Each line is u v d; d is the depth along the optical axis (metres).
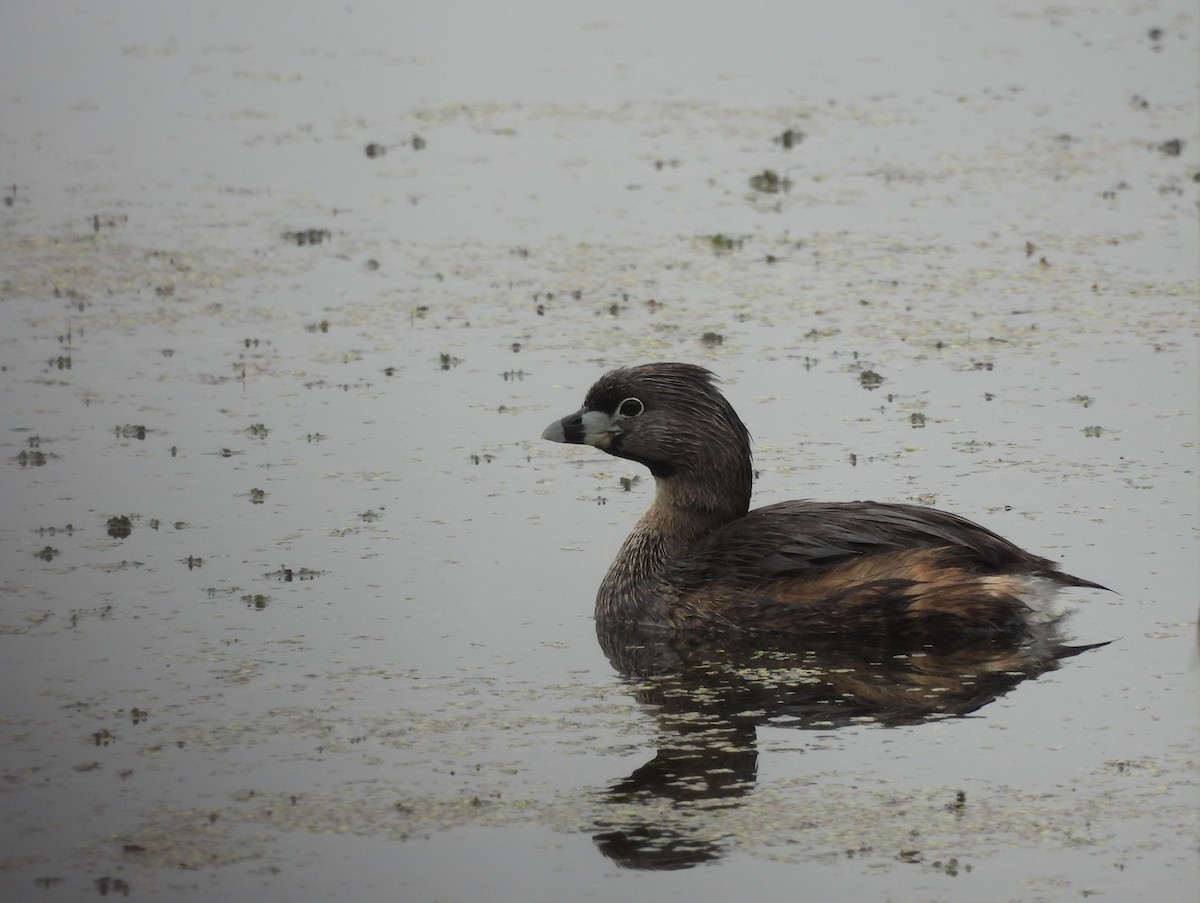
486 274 22.39
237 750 11.26
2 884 9.66
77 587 13.98
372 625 13.34
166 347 19.88
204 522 15.30
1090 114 29.16
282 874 9.76
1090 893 9.44
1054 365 18.70
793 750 11.26
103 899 9.51
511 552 14.81
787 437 16.95
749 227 24.08
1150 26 34.97
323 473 16.45
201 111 30.81
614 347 19.66
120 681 12.30
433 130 29.47
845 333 19.92
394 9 38.62
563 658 12.84
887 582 13.21
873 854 9.88
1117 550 14.34
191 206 25.48
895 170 26.50
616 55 34.28
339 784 10.80
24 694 12.08
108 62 34.28
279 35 36.50
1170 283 21.17
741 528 13.95
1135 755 11.06
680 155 27.69
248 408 18.05
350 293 21.75
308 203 25.59
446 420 17.77
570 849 10.00
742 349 19.52
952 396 17.94
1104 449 16.48
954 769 10.93
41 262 22.94
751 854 9.92
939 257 22.52
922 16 36.56
